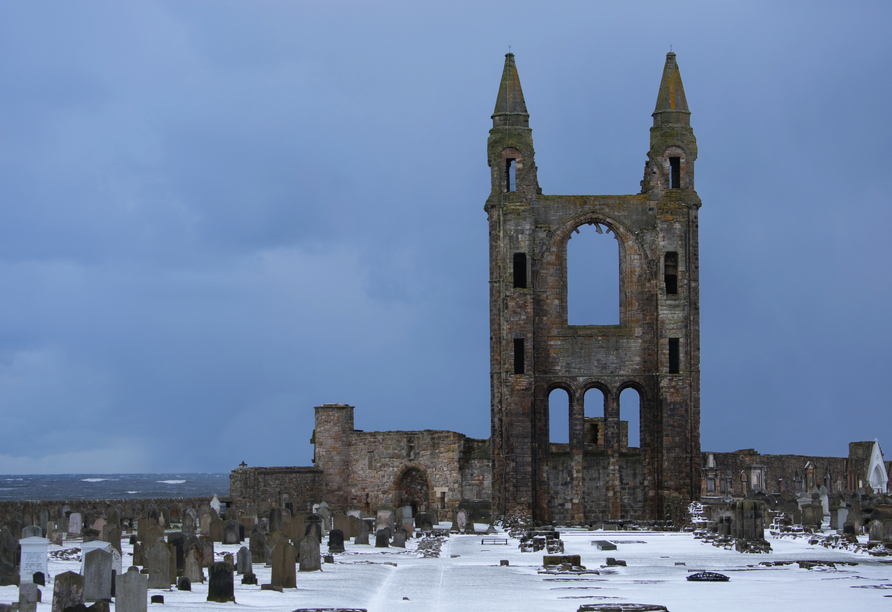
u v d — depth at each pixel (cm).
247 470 9281
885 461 10769
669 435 9000
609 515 9125
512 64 9344
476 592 4741
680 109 9281
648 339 9156
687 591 4766
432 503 9531
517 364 9031
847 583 5047
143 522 6406
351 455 9838
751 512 6931
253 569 5403
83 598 3856
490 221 9219
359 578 5138
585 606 4031
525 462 8956
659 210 9106
